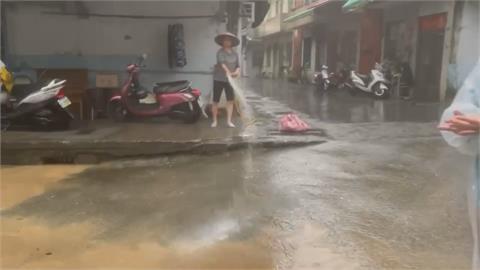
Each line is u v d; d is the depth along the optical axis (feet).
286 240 10.33
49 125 21.65
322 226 11.11
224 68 22.86
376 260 9.26
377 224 11.18
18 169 17.31
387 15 42.45
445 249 9.70
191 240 10.40
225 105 26.61
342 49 49.03
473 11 31.45
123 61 26.66
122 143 18.80
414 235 10.48
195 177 15.65
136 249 9.93
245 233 10.77
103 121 24.63
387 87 36.63
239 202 12.94
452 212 11.84
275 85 53.01
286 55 64.49
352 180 14.88
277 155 18.48
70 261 9.36
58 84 21.84
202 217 11.82
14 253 9.75
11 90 22.03
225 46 22.98
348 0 41.91
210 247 10.00
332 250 9.79
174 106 23.50
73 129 22.07
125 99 23.70
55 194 13.98
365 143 20.18
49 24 25.89
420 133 22.12
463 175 14.97
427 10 35.91
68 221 11.68
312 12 49.85
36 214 12.19
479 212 4.44
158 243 10.27
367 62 43.39
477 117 4.12
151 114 23.70
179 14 26.66
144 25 26.58
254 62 74.49
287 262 9.25
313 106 32.55
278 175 15.58
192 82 27.25
